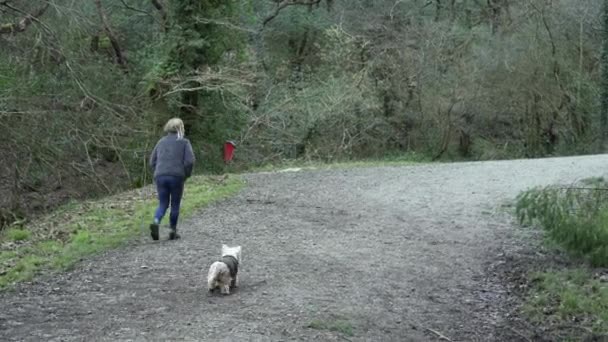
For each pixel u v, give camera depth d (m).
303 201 14.07
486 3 38.97
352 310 7.25
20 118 17.12
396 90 32.94
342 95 28.72
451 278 8.70
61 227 11.94
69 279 8.39
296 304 7.36
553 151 32.97
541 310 7.54
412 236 10.89
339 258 9.48
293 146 28.70
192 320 6.75
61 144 18.11
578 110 31.86
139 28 28.28
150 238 10.66
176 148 10.30
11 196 17.20
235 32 24.47
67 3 19.86
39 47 18.14
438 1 37.41
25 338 6.24
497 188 15.05
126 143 20.75
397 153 32.78
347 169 20.17
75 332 6.41
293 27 34.81
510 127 34.25
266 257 9.48
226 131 25.05
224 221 12.00
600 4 30.16
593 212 9.02
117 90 21.50
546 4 31.12
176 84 22.72
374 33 34.31
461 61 32.50
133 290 7.86
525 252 9.91
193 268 8.84
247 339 6.23
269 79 29.72
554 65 31.47
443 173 18.17
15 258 9.70
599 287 8.09
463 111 33.00
